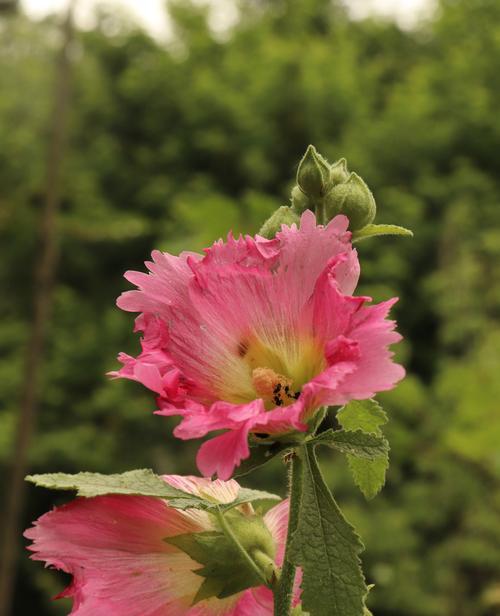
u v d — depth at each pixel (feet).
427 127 53.11
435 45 67.26
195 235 18.85
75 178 55.21
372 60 67.72
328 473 35.17
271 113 57.72
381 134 53.31
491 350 27.40
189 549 4.50
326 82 56.90
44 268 24.03
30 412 23.63
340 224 4.41
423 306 46.80
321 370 4.33
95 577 4.44
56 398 48.21
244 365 4.50
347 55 59.82
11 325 50.72
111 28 65.98
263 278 4.44
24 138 51.16
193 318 4.44
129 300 4.44
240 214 17.28
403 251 47.09
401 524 32.27
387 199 48.32
